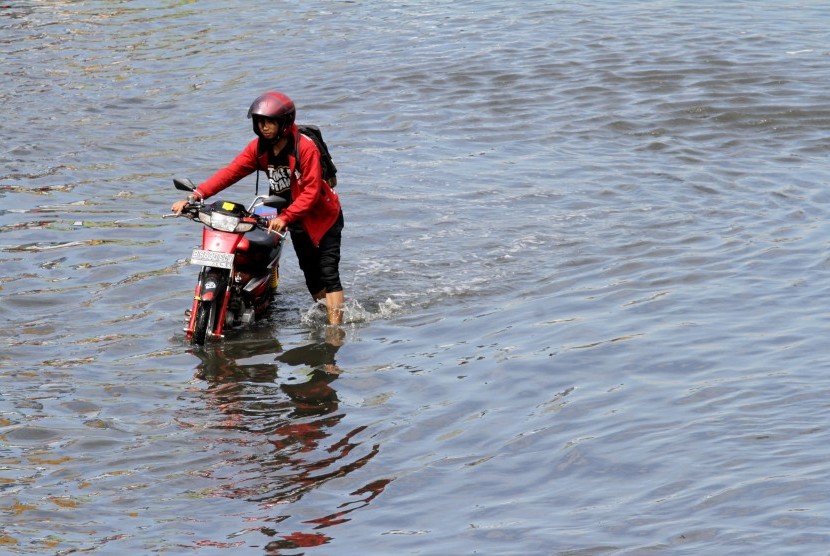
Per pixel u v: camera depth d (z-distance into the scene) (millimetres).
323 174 20156
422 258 23609
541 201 27391
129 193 28484
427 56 43469
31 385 17625
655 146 32094
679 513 12844
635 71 40281
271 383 17719
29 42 47094
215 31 49094
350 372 18078
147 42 47156
